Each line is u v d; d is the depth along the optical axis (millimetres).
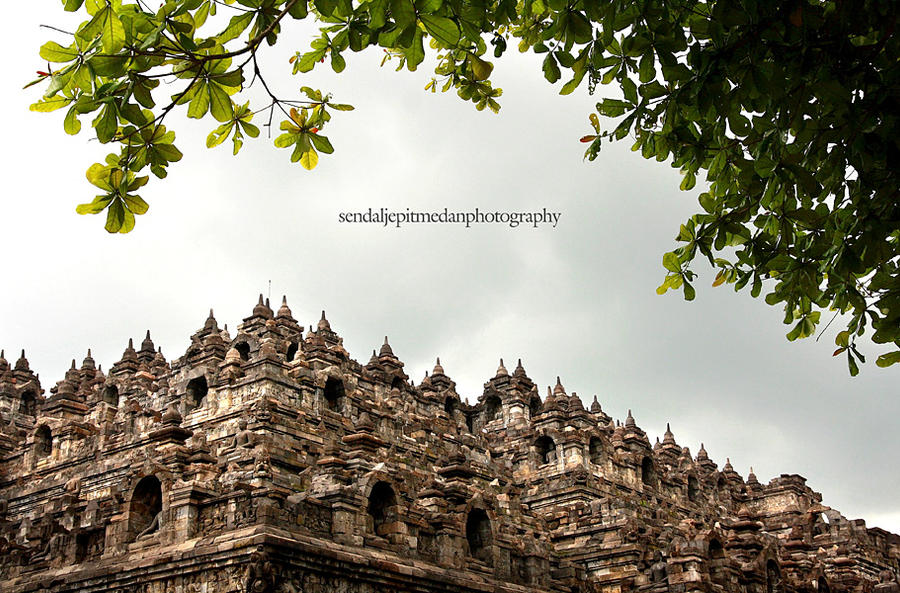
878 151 19891
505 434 82500
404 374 80812
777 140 20391
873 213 20922
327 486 44969
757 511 97562
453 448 68938
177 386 66750
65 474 62156
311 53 19312
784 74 19672
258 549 38781
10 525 54312
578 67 20609
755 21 19047
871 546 90875
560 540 65188
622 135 21406
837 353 24422
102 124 17406
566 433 76750
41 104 17281
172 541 42156
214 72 17844
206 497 42938
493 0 19469
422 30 18109
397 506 46812
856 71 19875
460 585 47000
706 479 93000
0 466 68312
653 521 69125
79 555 45844
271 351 60125
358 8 18453
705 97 19734
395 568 43844
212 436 58844
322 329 84438
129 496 44906
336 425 61125
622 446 83688
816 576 71375
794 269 22297
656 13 19641
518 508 62281
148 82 17422
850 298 23109
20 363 86125
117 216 18828
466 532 51281
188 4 17094
